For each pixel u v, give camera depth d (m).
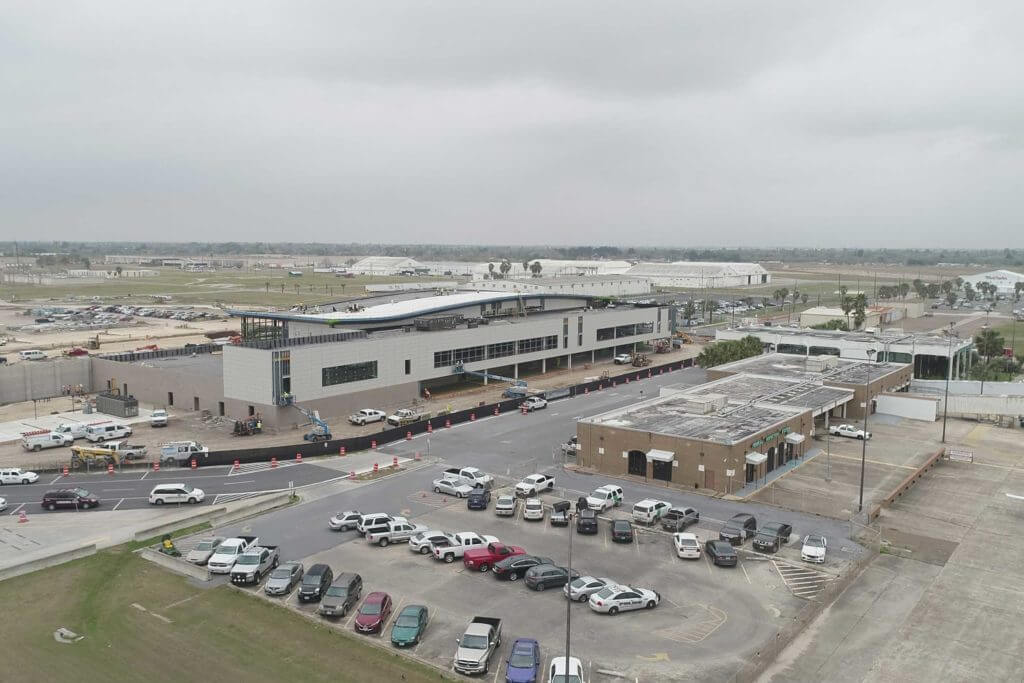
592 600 44.12
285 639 40.53
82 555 51.97
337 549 53.69
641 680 36.81
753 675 37.22
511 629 41.94
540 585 47.03
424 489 67.81
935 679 37.69
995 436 91.00
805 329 150.50
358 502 64.06
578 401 108.81
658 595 45.16
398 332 110.69
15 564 48.84
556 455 79.69
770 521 59.81
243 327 114.50
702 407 81.25
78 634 40.94
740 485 68.19
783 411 82.38
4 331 173.25
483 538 53.12
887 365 116.56
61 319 198.38
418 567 50.66
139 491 67.44
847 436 89.56
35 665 37.66
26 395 106.00
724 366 117.88
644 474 72.12
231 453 76.00
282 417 88.81
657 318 161.38
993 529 59.41
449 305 122.81
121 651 39.16
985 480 73.31
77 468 74.12
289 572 47.25
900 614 44.62
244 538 52.75
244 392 91.06
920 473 74.50
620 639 40.91
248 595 46.09
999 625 43.41
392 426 90.69
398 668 37.59
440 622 42.69
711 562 51.78
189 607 44.38
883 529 59.25
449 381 119.38
